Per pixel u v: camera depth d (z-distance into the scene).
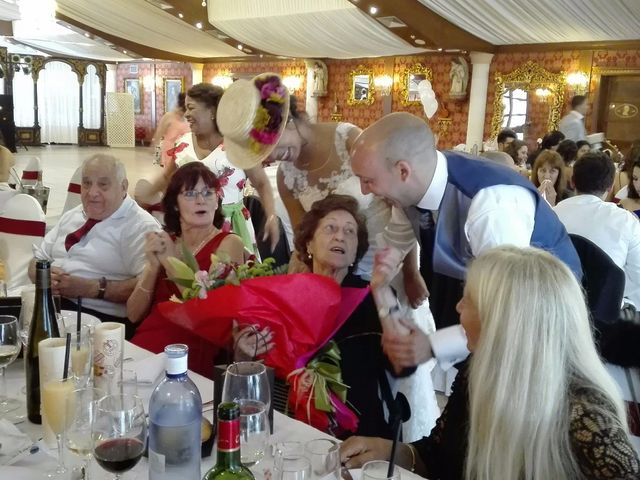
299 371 1.82
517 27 10.77
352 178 2.38
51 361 1.47
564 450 1.23
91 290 2.74
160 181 3.89
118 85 22.44
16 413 1.63
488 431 1.27
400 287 2.29
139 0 11.91
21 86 21.08
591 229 3.10
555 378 1.23
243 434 1.31
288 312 1.78
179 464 1.18
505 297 1.26
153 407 1.18
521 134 12.92
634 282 3.15
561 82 12.31
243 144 2.40
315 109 16.34
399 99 14.91
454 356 1.83
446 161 1.97
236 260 2.44
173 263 1.91
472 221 1.87
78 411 1.29
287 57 16.41
